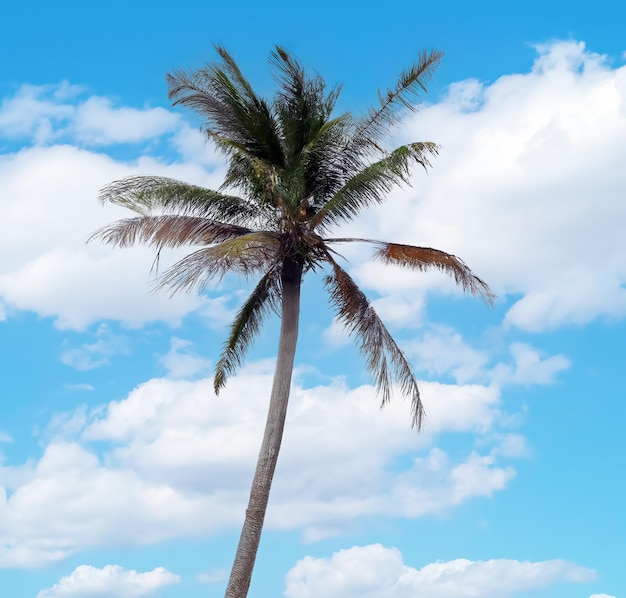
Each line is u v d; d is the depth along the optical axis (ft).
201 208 68.33
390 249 69.51
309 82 68.33
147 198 66.64
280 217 67.77
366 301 68.44
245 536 63.93
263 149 68.33
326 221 68.69
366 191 66.54
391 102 66.33
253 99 68.03
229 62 67.41
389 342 68.49
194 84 67.21
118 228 65.67
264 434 66.13
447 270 69.21
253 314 73.67
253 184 68.44
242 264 64.44
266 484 64.90
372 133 67.62
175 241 66.74
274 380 67.21
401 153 64.59
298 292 69.10
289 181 67.21
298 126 68.85
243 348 74.43
